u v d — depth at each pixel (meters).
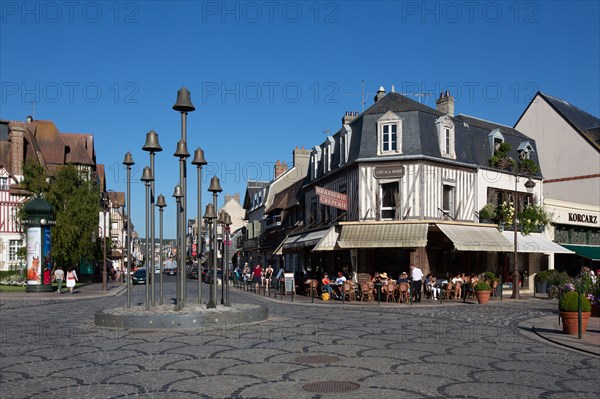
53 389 7.66
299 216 38.84
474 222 28.02
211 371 8.70
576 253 32.62
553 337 12.68
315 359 9.69
